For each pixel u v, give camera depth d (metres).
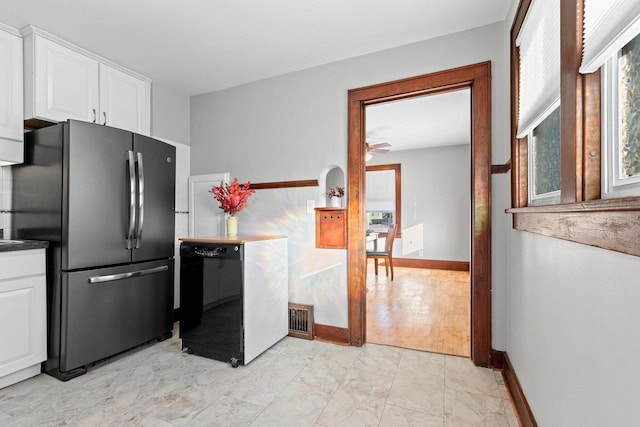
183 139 3.44
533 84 1.57
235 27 2.25
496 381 2.01
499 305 2.16
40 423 1.60
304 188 2.88
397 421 1.62
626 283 0.73
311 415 1.67
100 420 1.63
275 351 2.50
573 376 1.03
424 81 2.40
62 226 2.08
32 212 2.25
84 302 2.13
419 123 4.59
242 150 3.19
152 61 2.74
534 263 1.48
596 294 0.88
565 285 1.11
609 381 0.81
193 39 2.41
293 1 1.97
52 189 2.14
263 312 2.46
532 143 1.78
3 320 1.91
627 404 0.72
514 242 1.91
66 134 2.08
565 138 1.06
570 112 1.02
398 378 2.05
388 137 5.44
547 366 1.28
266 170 3.06
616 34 0.75
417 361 2.30
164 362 2.30
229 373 2.13
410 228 6.41
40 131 2.20
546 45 1.37
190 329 2.44
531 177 1.78
